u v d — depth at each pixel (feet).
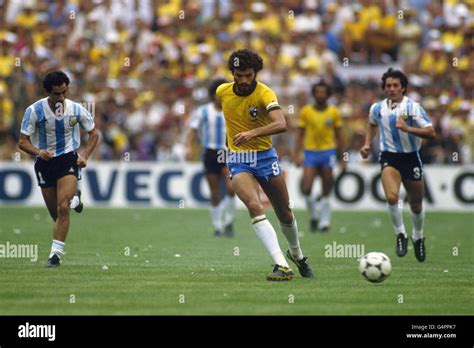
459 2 299.79
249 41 283.59
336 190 240.32
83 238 165.58
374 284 108.47
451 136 241.55
